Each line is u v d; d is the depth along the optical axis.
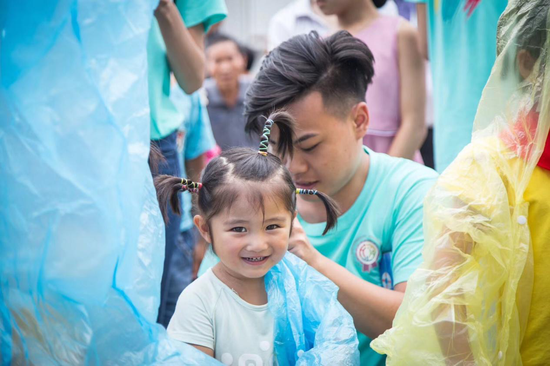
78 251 1.23
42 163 1.23
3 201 1.23
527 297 1.45
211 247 1.69
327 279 1.66
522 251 1.43
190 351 1.37
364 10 3.27
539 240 1.45
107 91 1.24
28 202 1.23
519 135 1.46
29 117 1.22
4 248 1.25
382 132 3.23
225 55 4.37
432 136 3.69
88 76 1.22
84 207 1.23
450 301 1.40
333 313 1.59
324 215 2.01
